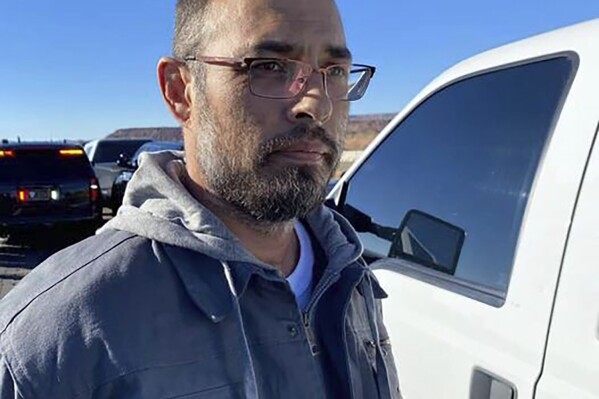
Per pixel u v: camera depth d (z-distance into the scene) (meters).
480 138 1.86
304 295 1.19
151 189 1.06
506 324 1.46
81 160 8.98
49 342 0.87
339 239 1.22
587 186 1.35
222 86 1.02
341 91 1.10
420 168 2.15
